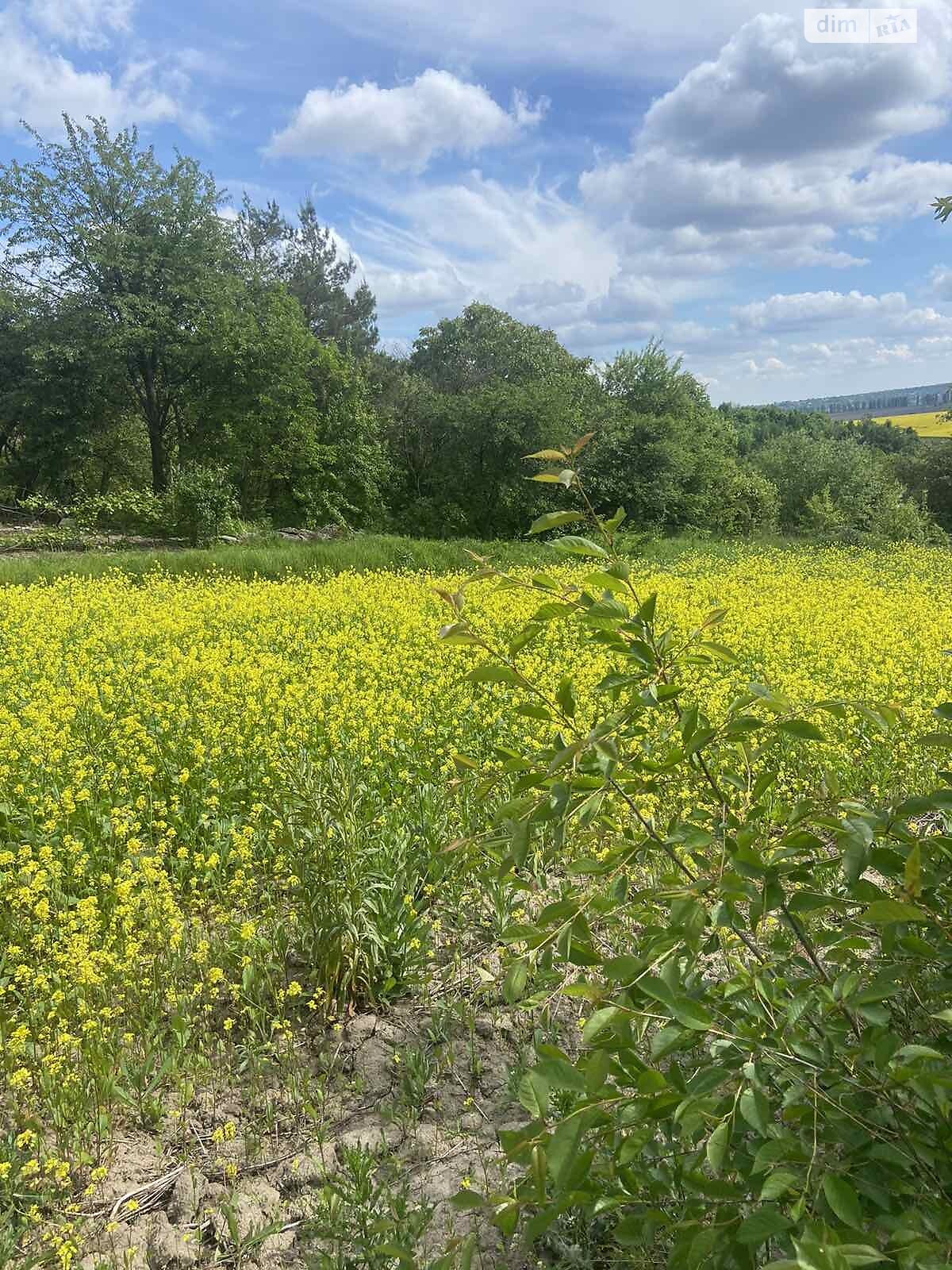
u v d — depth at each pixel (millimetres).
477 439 31391
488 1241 2479
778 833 2195
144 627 11094
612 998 1801
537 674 8734
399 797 5598
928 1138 1645
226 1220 2646
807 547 26547
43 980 3594
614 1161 1714
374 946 3818
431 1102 3184
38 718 6594
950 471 38125
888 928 1783
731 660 2096
